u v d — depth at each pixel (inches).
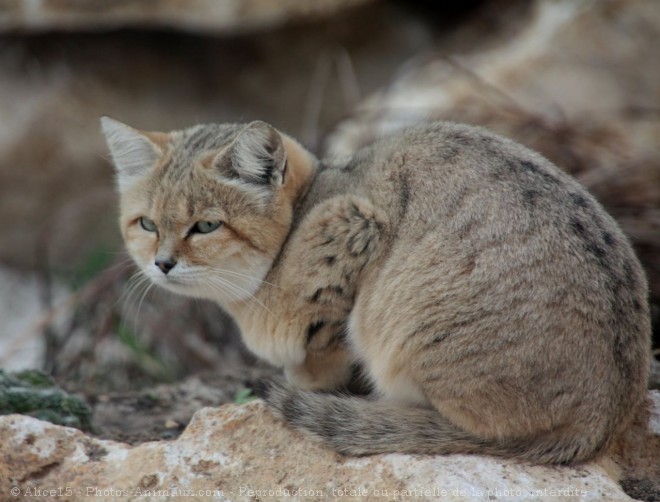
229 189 339.0
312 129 637.9
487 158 315.9
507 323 284.0
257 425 305.0
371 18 749.9
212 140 362.9
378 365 309.3
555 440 289.6
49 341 558.3
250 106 749.3
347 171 346.6
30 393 358.0
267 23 686.5
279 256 338.6
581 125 553.6
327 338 327.9
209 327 572.7
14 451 298.8
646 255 451.2
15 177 690.2
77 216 690.8
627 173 494.9
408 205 312.3
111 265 593.6
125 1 660.1
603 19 654.5
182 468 293.4
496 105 584.7
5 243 700.7
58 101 698.2
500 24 721.0
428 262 297.7
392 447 292.8
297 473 289.3
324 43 745.0
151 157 366.6
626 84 617.9
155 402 413.4
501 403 286.8
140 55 725.9
